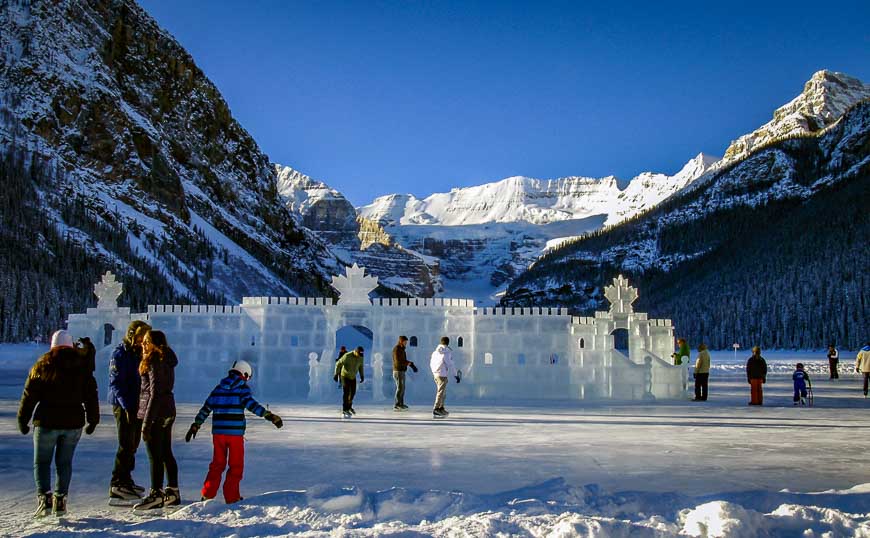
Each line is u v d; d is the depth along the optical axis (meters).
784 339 129.75
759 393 27.62
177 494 10.57
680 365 30.67
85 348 11.45
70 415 9.95
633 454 15.23
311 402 27.69
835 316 124.38
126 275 103.88
